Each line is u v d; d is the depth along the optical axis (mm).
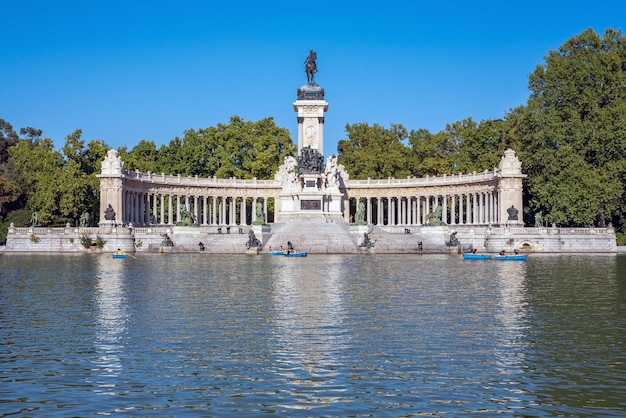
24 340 34562
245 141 174375
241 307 44812
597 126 132625
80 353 31828
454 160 166750
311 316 41250
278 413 23750
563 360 30531
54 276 67125
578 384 26969
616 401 24969
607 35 151125
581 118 142500
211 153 176375
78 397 25453
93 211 151125
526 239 120500
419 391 26062
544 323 38938
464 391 26094
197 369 29078
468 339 34656
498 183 138250
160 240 123688
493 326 38000
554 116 138875
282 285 58000
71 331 36781
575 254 115688
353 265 83438
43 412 23859
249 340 34406
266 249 117188
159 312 42844
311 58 152250
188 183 155125
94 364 29906
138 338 35000
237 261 92312
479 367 29344
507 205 135000
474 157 163625
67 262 90062
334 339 34625
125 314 42125
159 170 169375
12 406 24469
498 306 45188
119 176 134000
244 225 161000
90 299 48938
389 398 25312
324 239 119438
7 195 144750
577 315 41656
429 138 184875
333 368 29172
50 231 121312
